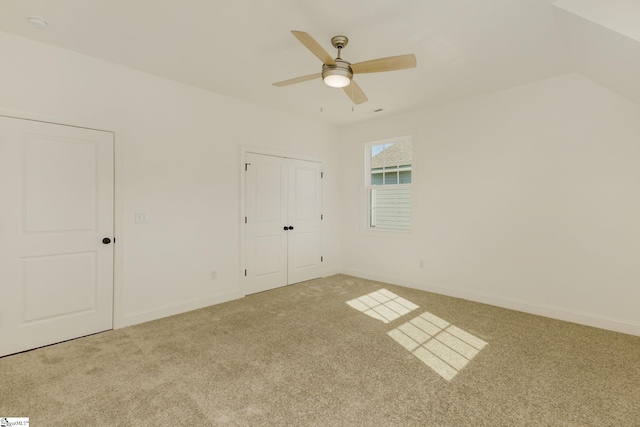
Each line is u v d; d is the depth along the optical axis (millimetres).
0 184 2410
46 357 2402
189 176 3504
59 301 2678
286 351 2510
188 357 2404
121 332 2893
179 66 3031
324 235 5145
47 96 2605
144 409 1788
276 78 3312
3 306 2430
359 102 2963
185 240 3477
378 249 4875
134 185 3096
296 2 2064
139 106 3123
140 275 3141
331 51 2709
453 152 4023
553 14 2184
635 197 2867
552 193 3297
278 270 4473
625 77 2441
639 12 1858
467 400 1876
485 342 2682
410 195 4555
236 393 1944
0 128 2404
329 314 3377
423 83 3412
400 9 2139
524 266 3477
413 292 4227
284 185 4531
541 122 3352
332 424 1670
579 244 3145
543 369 2230
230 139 3877
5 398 1877
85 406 1812
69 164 2721
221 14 2207
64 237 2701
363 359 2381
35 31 2420
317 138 4977
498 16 2215
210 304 3691
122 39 2545
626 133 2900
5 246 2434
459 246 3984
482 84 3439
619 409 1790
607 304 2996
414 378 2117
